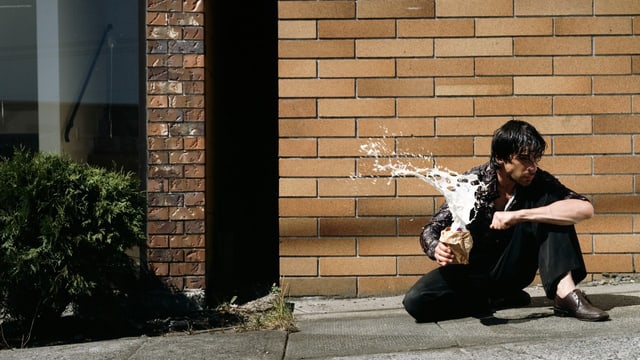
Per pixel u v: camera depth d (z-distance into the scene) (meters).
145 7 5.43
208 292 5.54
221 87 6.26
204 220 5.36
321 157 5.21
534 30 5.18
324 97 5.20
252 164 6.91
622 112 5.18
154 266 5.36
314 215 5.22
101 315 5.32
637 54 5.18
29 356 4.12
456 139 5.18
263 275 6.64
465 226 4.00
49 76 5.66
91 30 5.62
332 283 5.23
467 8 5.18
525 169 3.89
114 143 5.61
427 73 5.20
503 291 4.32
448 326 4.18
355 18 5.20
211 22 5.71
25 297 4.80
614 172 5.18
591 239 5.20
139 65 5.54
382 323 4.45
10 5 5.66
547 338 3.71
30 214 4.51
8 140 5.67
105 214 4.64
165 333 4.86
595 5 5.18
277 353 3.87
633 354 3.38
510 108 5.18
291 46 5.20
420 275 5.21
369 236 5.22
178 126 5.35
